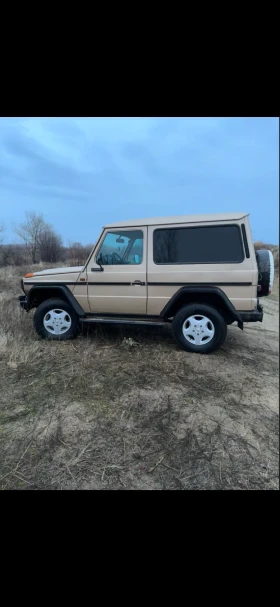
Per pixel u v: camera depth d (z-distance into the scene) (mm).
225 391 3080
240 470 1996
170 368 3514
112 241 4066
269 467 2035
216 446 2229
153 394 2934
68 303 4301
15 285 10047
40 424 2391
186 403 2807
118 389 2992
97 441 2217
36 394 2850
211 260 3705
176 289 3850
